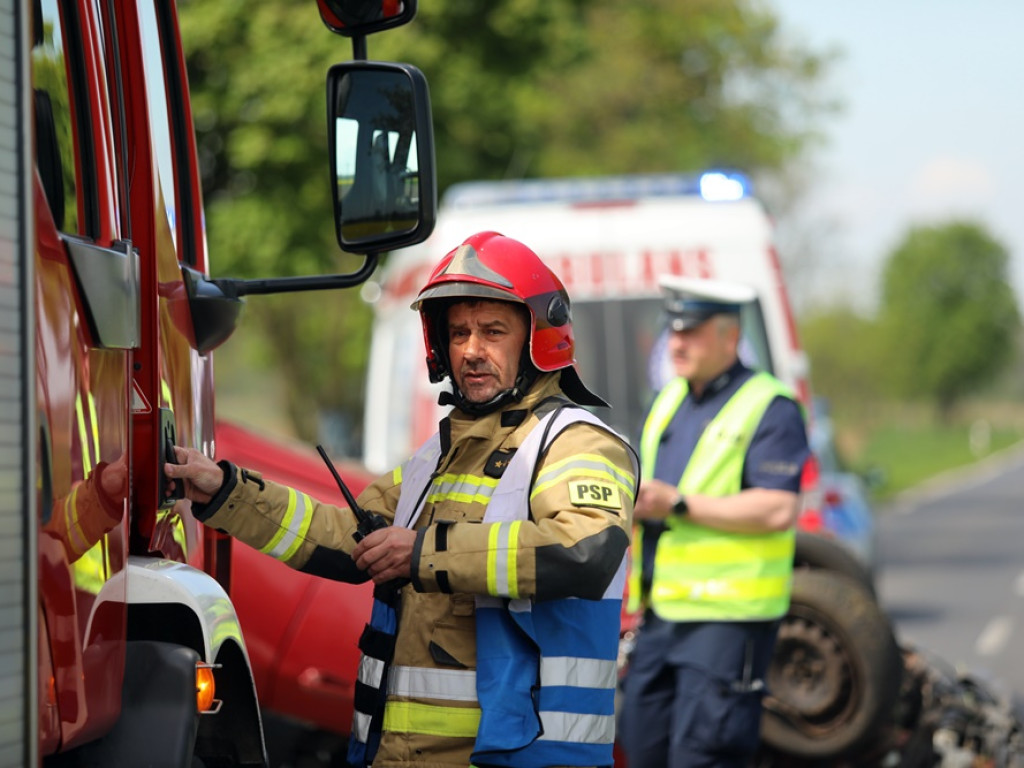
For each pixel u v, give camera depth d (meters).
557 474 8.83
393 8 9.47
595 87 66.06
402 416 28.89
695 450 15.52
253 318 64.88
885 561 62.56
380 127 9.50
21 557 5.92
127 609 7.90
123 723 7.30
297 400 66.38
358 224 9.52
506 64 55.34
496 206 25.53
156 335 8.02
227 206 50.56
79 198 7.14
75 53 7.24
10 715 5.83
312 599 15.79
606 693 9.06
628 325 24.81
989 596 48.44
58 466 6.39
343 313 63.88
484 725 8.70
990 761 17.78
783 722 17.66
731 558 15.10
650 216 24.98
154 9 9.04
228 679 8.65
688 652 15.05
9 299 5.86
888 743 17.61
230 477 9.02
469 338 9.15
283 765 16.34
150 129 8.34
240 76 48.19
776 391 15.57
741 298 15.62
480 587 8.52
